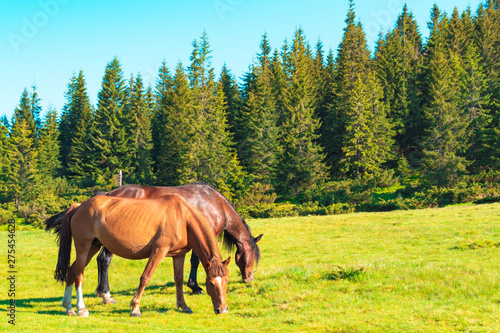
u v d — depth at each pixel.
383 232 22.00
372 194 58.81
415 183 61.16
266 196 60.34
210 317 8.41
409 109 75.75
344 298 9.22
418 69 81.75
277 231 25.02
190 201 10.83
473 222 22.25
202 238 8.35
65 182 80.62
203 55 72.62
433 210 31.16
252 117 68.75
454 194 45.00
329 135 73.88
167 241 8.23
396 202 45.44
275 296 9.97
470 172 62.78
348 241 20.38
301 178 63.59
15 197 73.19
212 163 63.78
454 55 81.44
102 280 10.44
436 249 16.03
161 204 8.42
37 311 9.04
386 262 12.88
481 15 107.31
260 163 66.31
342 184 59.53
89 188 77.44
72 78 107.12
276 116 73.88
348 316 7.94
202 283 13.08
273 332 7.20
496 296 8.43
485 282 9.29
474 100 66.62
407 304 8.41
